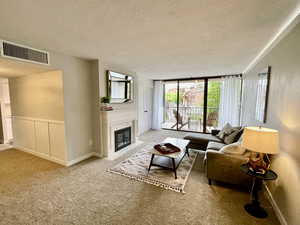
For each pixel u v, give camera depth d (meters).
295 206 1.42
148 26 1.72
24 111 3.51
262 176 1.67
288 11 1.42
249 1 1.27
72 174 2.57
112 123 3.47
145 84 5.70
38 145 3.35
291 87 1.61
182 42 2.21
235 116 4.87
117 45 2.32
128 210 1.77
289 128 1.62
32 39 2.08
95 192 2.09
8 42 2.10
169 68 4.00
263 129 1.73
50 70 2.77
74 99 3.00
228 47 2.41
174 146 2.76
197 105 5.86
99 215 1.69
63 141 2.91
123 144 3.97
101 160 3.16
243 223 1.60
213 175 2.25
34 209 1.76
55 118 2.97
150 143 4.37
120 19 1.57
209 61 3.27
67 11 1.41
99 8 1.37
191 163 3.05
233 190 2.16
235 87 4.82
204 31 1.85
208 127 5.62
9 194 2.03
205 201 1.93
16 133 3.80
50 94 2.97
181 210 1.78
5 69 2.71
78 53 2.73
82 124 3.20
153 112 6.33
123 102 3.92
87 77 3.25
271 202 1.91
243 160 2.06
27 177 2.47
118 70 3.78
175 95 6.23
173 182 2.34
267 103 2.32
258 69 2.88
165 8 1.37
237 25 1.70
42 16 1.50
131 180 2.39
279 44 1.93
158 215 1.70
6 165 2.91
